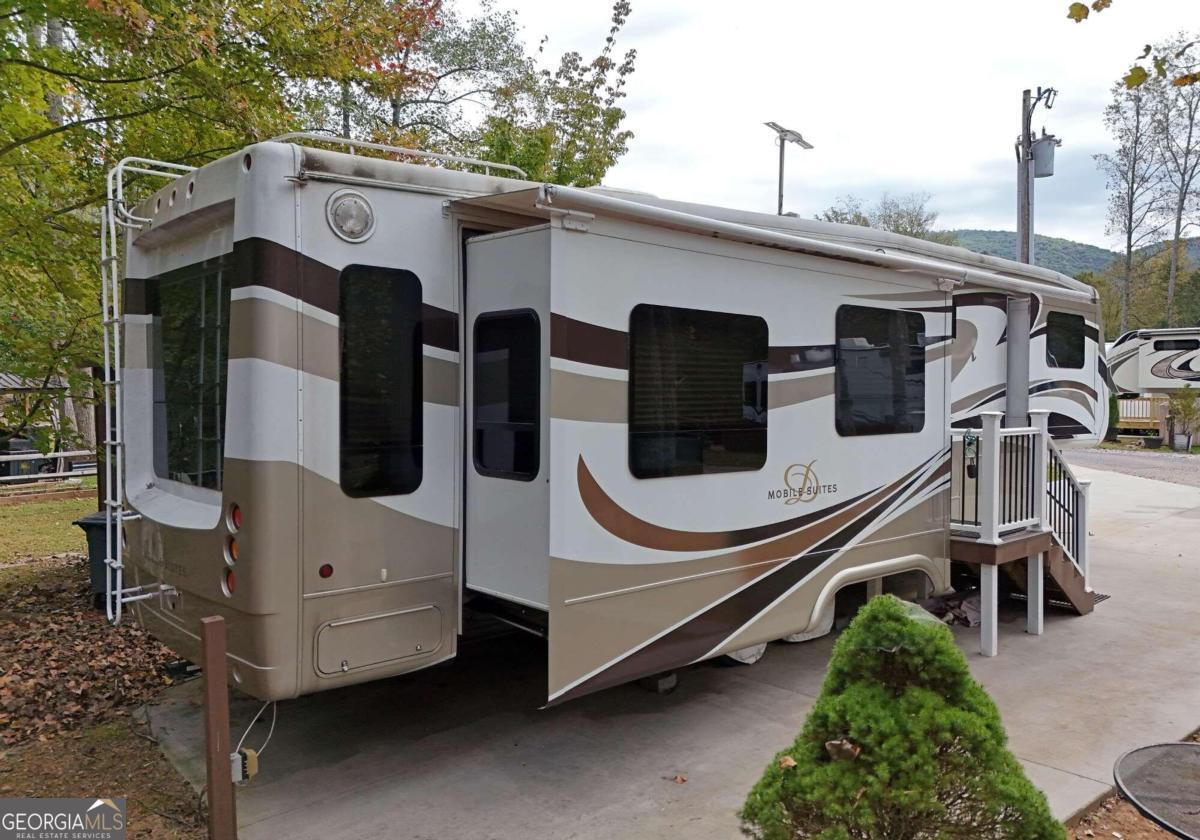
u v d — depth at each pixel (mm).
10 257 6559
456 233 3922
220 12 5906
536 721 4492
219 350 3781
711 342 4293
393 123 13633
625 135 12289
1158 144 31719
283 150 3393
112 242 4238
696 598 4258
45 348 6805
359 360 3598
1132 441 23844
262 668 3373
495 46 18422
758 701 4781
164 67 5922
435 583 3861
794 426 4758
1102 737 4305
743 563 4492
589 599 3773
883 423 5336
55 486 13328
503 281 3828
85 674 5035
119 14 5273
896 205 47344
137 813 3520
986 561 5605
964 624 6391
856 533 5164
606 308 3807
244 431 3363
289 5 6094
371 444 3635
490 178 4066
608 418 3828
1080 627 6301
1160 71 4672
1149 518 11070
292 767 3957
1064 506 6523
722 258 4336
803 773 2330
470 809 3572
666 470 4094
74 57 6098
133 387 4473
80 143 6656
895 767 2246
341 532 3545
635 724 4461
